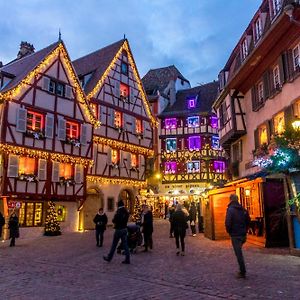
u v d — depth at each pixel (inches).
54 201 969.5
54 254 511.2
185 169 1646.2
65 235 901.2
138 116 1326.3
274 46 636.1
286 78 611.2
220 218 669.9
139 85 1353.3
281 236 526.9
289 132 417.7
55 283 299.9
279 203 533.3
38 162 927.0
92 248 577.0
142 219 522.9
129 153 1273.4
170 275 326.6
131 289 272.1
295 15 544.4
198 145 1652.3
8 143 857.5
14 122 880.3
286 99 616.4
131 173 1274.6
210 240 657.6
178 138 1686.8
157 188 1663.4
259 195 586.9
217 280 298.4
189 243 607.8
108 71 1209.4
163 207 1631.4
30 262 431.2
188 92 1838.1
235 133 812.0
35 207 925.8
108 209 1172.5
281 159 416.8
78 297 249.6
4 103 870.4
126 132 1253.7
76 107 1049.5
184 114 1686.8
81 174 1040.2
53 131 971.3
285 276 307.7
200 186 1598.2
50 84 987.3
